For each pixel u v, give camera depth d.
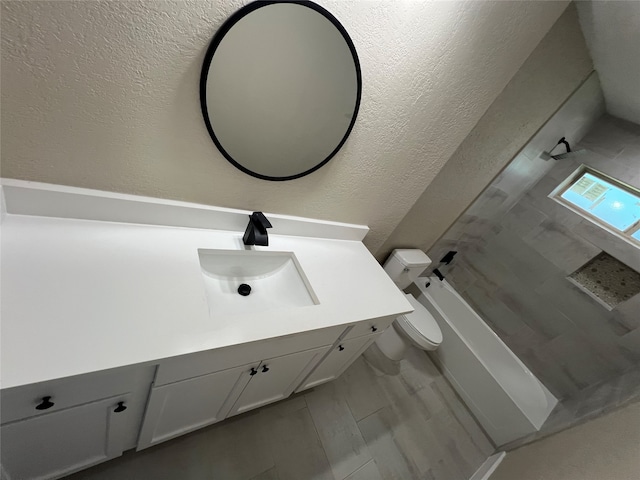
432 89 1.22
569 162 2.29
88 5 0.59
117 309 0.74
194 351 0.75
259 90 0.88
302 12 0.80
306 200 1.31
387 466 1.60
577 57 1.60
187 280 0.91
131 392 0.79
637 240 1.99
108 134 0.78
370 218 1.66
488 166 1.92
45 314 0.65
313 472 1.43
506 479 1.59
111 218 0.93
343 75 0.97
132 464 1.16
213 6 0.70
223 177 1.04
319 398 1.73
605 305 2.07
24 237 0.77
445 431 1.95
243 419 1.46
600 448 1.24
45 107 0.67
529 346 2.43
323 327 1.05
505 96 1.51
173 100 0.79
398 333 2.08
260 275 1.28
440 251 2.57
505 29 1.21
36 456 0.78
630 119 2.03
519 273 2.53
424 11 0.97
